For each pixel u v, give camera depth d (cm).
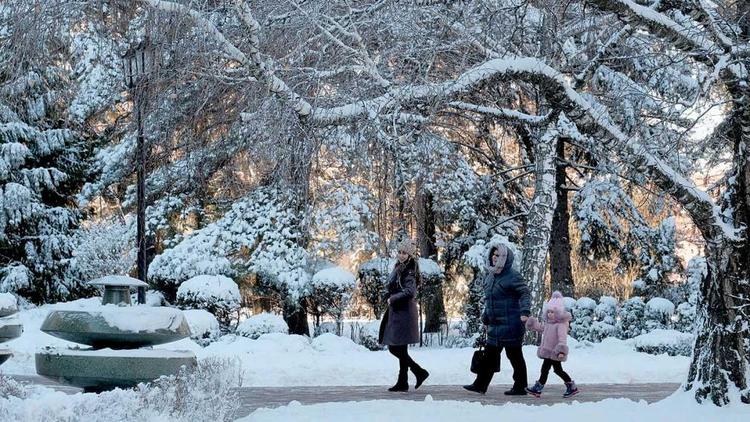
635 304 3591
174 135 2880
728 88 1478
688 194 1513
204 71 1939
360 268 3456
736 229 1519
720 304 1520
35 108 3681
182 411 996
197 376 1088
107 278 1244
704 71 1780
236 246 3325
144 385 998
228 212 3391
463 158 3447
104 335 1150
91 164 3853
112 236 3222
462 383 2109
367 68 1744
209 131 2783
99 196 3900
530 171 3488
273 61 1689
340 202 3203
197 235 3359
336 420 1338
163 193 3356
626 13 1459
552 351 1784
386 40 1923
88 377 1116
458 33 2012
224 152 2911
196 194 3428
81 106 3553
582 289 4262
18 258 3756
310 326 3900
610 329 3484
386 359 2364
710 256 1540
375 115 1648
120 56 2345
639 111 1744
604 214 3650
